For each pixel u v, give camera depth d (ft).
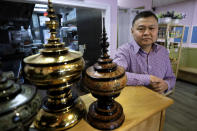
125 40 11.20
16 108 0.88
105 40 1.42
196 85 9.02
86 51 6.44
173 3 10.21
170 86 3.63
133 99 2.02
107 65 1.39
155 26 3.11
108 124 1.40
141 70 3.61
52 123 1.36
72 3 4.70
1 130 0.83
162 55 3.69
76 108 1.57
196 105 6.65
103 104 1.50
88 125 1.48
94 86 1.33
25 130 1.00
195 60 10.03
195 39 9.81
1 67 1.00
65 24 6.40
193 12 9.50
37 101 1.06
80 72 1.41
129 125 1.47
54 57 1.24
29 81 1.30
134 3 10.34
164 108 1.86
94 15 6.19
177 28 8.52
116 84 1.30
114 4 6.22
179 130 5.01
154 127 1.93
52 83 1.21
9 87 0.99
